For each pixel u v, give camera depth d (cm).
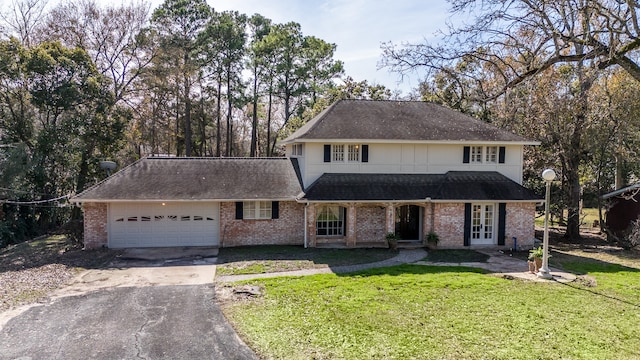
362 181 1969
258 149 5394
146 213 1912
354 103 2280
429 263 1641
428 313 1044
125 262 1620
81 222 2148
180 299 1165
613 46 943
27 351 845
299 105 4634
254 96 4297
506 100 2130
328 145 1986
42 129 2570
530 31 1131
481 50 1231
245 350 845
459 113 2303
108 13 3109
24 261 1703
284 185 2012
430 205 1959
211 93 4181
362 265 1586
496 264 1636
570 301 1157
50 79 2478
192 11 3672
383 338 891
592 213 3600
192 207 1941
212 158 2202
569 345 866
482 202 1947
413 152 2047
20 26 2939
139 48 3234
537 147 2462
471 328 950
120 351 845
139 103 3422
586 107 2270
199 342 884
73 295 1206
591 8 973
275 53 4256
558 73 2342
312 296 1175
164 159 2128
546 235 1427
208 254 1766
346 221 1991
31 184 2489
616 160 2834
